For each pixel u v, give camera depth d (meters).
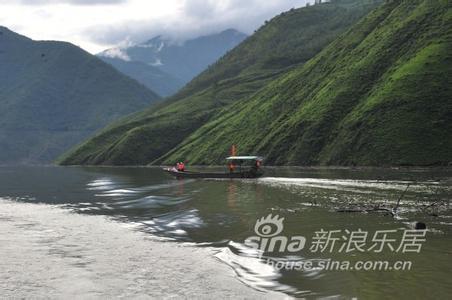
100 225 37.34
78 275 21.88
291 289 18.44
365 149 119.81
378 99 133.25
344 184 66.00
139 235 32.44
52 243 29.80
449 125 114.94
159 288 19.48
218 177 95.00
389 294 16.72
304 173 97.50
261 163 143.25
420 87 128.75
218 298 17.83
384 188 58.25
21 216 43.38
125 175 120.62
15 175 140.12
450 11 159.12
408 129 117.88
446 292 16.59
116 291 19.28
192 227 34.72
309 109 156.50
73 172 153.75
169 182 88.25
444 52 138.12
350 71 162.50
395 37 163.75
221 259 24.28
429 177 74.94
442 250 22.94
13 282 20.95
